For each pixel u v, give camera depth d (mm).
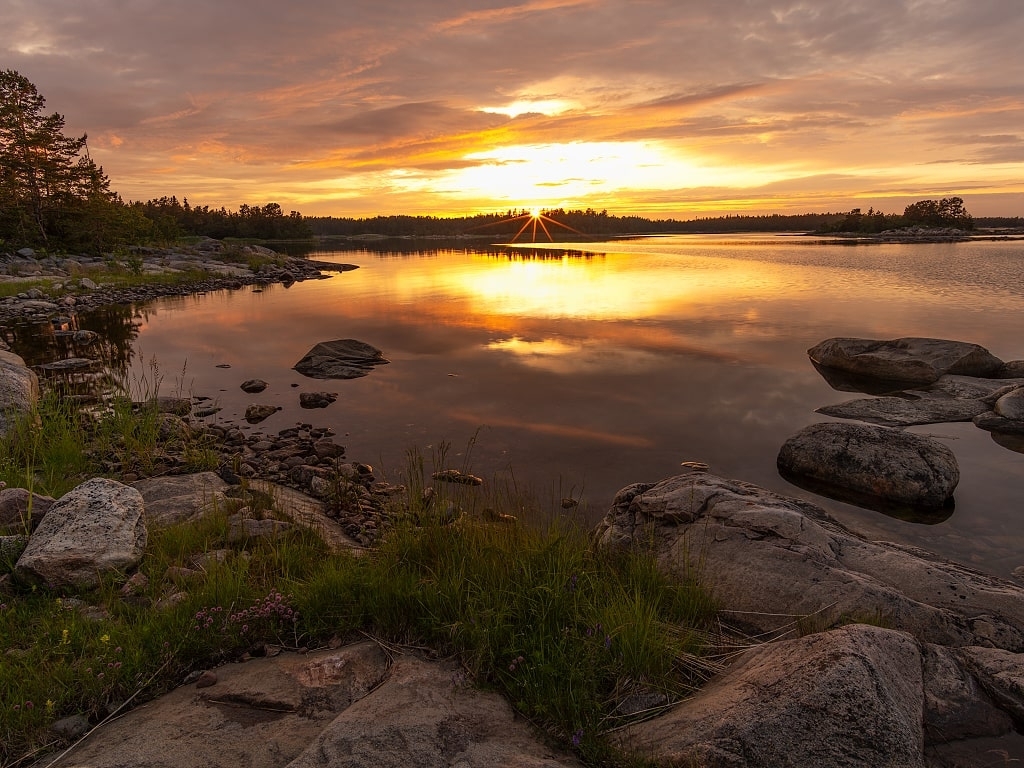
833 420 12922
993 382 14914
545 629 4477
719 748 3223
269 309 31844
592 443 11570
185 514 7590
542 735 3684
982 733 3609
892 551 6027
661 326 24000
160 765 3438
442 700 3941
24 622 4938
